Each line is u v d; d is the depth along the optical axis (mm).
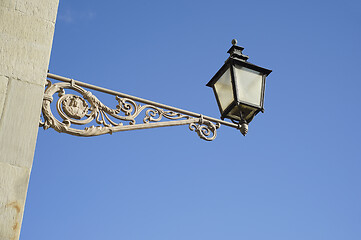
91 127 4895
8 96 4387
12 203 4000
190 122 5367
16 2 4758
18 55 4559
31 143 4270
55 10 4871
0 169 4086
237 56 5766
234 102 5535
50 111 4734
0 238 3873
